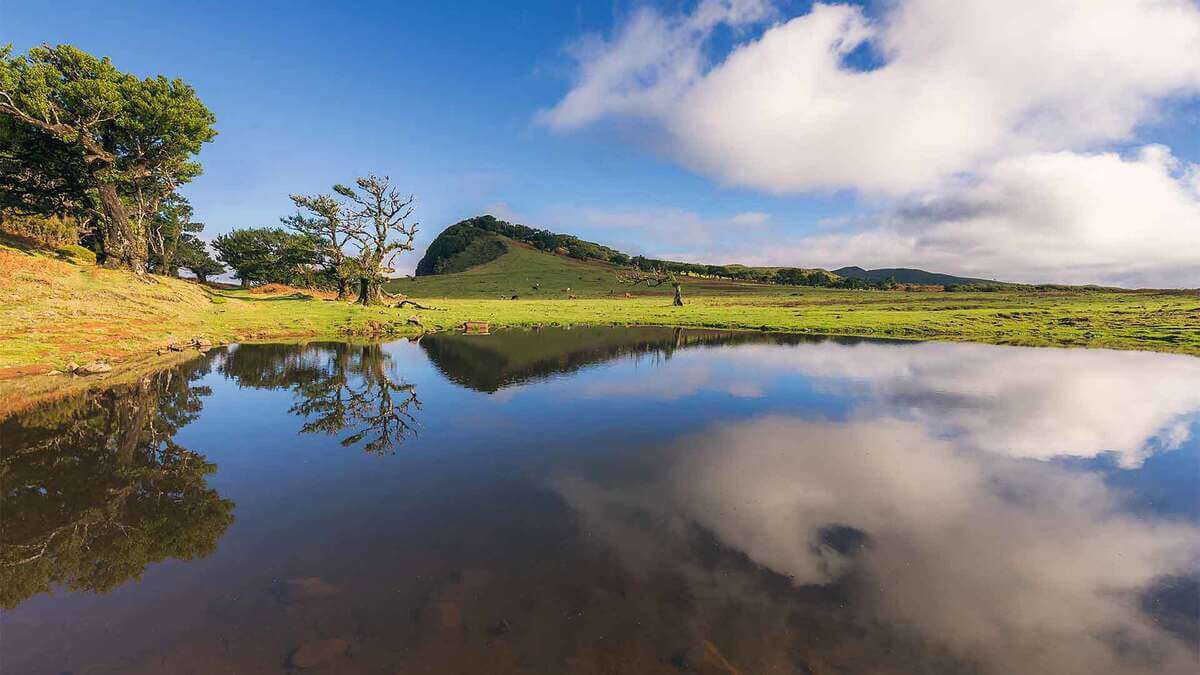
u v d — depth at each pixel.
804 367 22.31
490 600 5.07
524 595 5.18
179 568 5.68
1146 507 7.66
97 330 23.20
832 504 7.76
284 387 17.20
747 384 18.11
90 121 36.31
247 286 81.69
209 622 4.68
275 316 37.94
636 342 33.31
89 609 4.88
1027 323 44.97
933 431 11.97
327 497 7.91
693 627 4.68
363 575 5.55
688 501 7.82
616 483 8.60
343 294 63.47
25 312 22.77
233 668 4.06
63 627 4.58
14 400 14.18
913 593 5.31
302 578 5.47
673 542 6.43
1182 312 49.78
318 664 4.09
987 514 7.42
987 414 13.74
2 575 5.54
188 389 16.50
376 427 12.31
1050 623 4.83
